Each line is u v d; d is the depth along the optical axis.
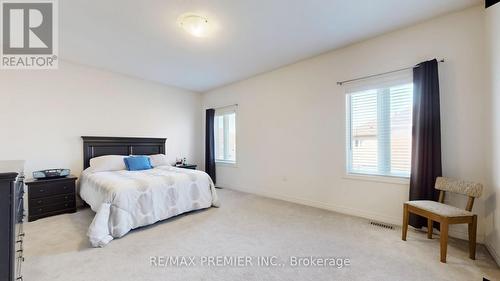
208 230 2.60
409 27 2.62
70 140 3.68
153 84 4.81
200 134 5.73
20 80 3.25
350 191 3.14
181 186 3.12
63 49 3.16
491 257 1.94
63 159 3.61
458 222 1.88
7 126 3.14
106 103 4.10
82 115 3.81
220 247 2.18
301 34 2.78
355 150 3.15
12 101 3.18
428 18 2.45
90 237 2.18
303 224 2.76
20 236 1.56
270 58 3.56
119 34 2.74
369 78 2.93
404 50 2.66
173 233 2.52
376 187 2.90
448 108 2.37
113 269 1.80
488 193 2.09
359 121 3.11
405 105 2.71
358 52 3.03
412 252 2.05
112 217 2.41
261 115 4.36
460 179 2.25
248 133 4.61
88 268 1.81
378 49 2.85
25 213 3.04
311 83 3.56
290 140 3.88
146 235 2.46
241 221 2.88
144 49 3.18
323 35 2.81
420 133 2.43
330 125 3.35
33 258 1.97
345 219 2.92
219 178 5.32
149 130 4.74
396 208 2.73
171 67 3.93
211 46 3.10
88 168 3.64
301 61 3.69
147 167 3.99
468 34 2.26
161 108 4.95
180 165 4.87
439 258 1.94
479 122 2.21
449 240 2.28
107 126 4.12
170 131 5.11
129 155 4.32
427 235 2.38
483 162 2.19
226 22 2.48
